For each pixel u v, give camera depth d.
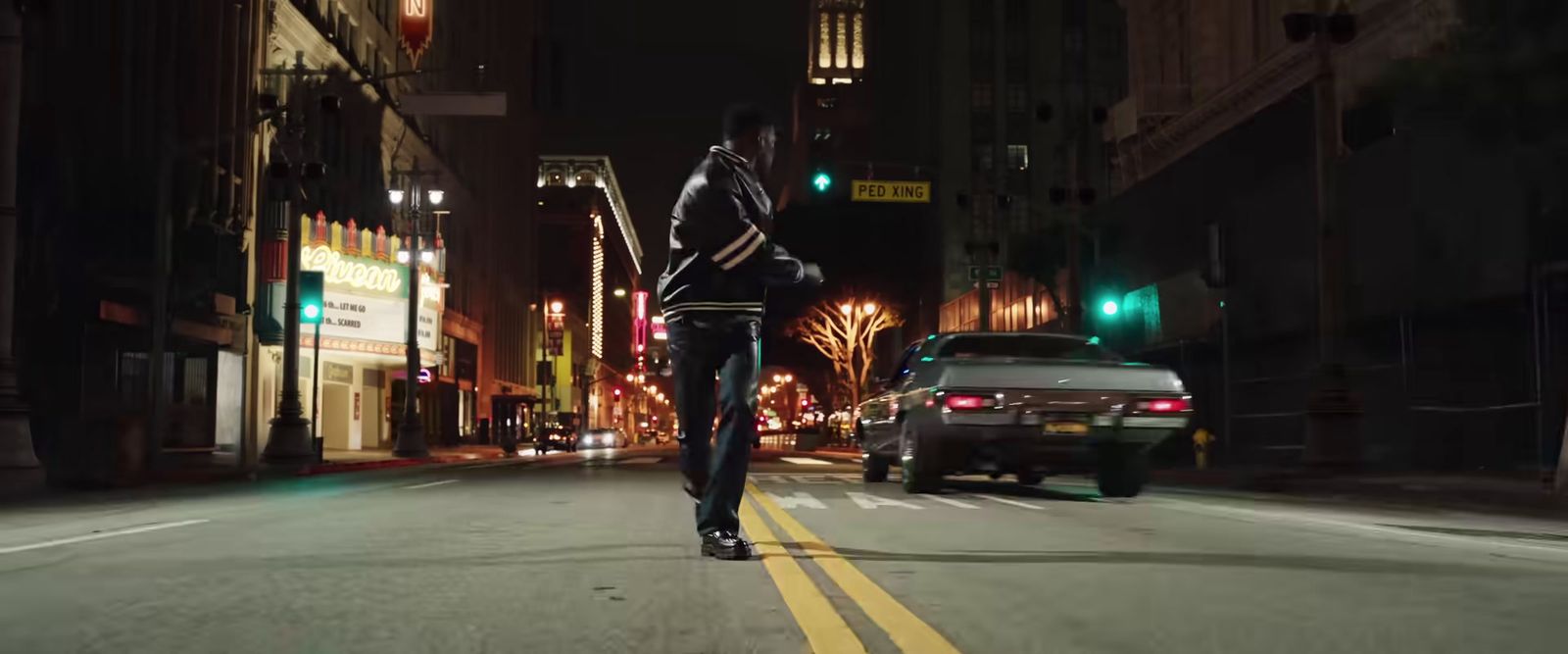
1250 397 29.84
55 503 14.45
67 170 27.72
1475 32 20.25
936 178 83.44
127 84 30.25
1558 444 18.61
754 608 5.10
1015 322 54.62
